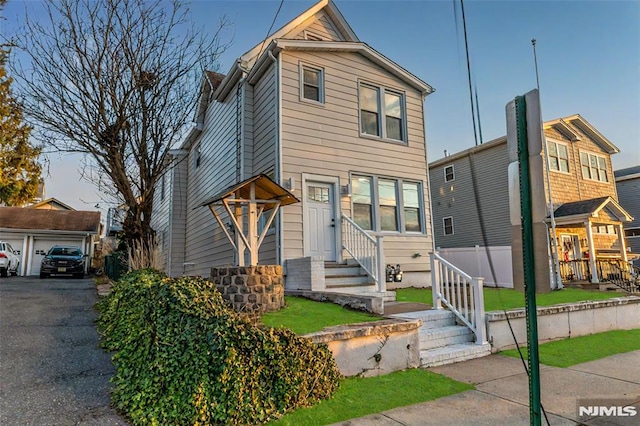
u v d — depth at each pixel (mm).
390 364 4730
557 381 4570
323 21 11500
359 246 8852
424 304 7086
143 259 8727
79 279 14453
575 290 11633
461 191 17672
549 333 6684
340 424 3330
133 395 3346
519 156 2367
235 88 10922
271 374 3553
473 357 5504
